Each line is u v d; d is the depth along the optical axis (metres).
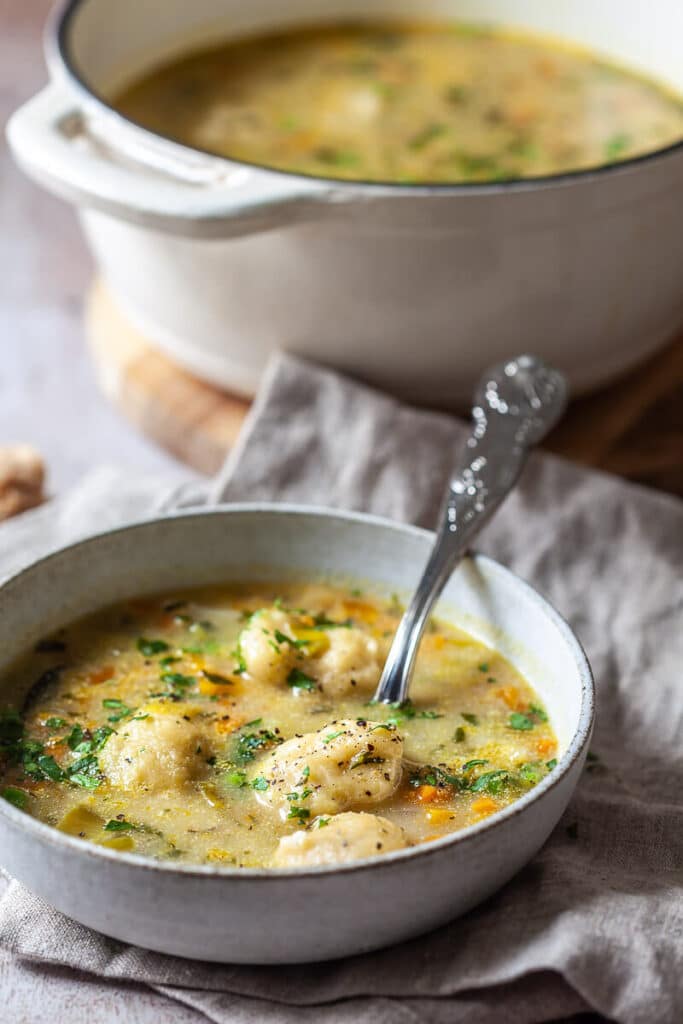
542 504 0.85
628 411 0.95
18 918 0.65
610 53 1.06
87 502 0.85
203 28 1.06
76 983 0.64
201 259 0.87
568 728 0.67
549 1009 0.62
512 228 0.83
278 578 0.75
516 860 0.62
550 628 0.69
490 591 0.72
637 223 0.85
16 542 0.82
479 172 0.93
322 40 1.08
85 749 0.67
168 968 0.63
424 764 0.67
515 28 1.08
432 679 0.71
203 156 0.83
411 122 0.99
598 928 0.62
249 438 0.86
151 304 0.91
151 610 0.74
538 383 0.83
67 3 0.96
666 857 0.68
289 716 0.69
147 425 0.96
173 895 0.59
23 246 1.17
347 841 0.61
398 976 0.62
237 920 0.59
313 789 0.64
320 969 0.63
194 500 0.85
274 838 0.63
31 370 1.04
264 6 1.07
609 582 0.82
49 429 0.99
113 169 0.82
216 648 0.72
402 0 1.08
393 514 0.85
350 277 0.85
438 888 0.60
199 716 0.68
